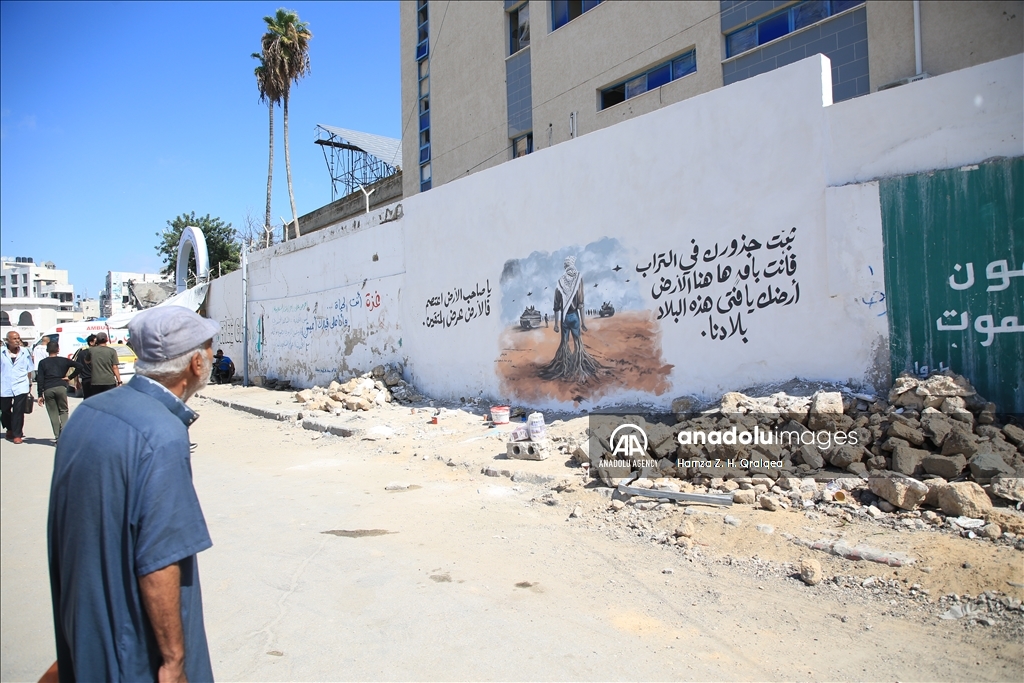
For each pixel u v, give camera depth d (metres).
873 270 6.59
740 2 12.43
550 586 4.36
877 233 6.57
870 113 6.67
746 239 7.66
